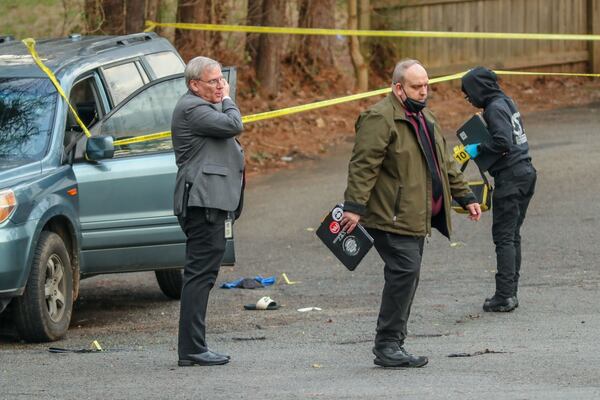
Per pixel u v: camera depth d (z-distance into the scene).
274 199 24.06
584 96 34.53
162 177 14.98
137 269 14.98
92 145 14.40
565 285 16.08
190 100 11.70
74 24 30.59
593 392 9.95
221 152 11.74
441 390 10.27
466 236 20.08
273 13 31.39
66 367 12.08
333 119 31.08
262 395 10.30
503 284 14.51
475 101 14.71
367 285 17.12
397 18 34.03
